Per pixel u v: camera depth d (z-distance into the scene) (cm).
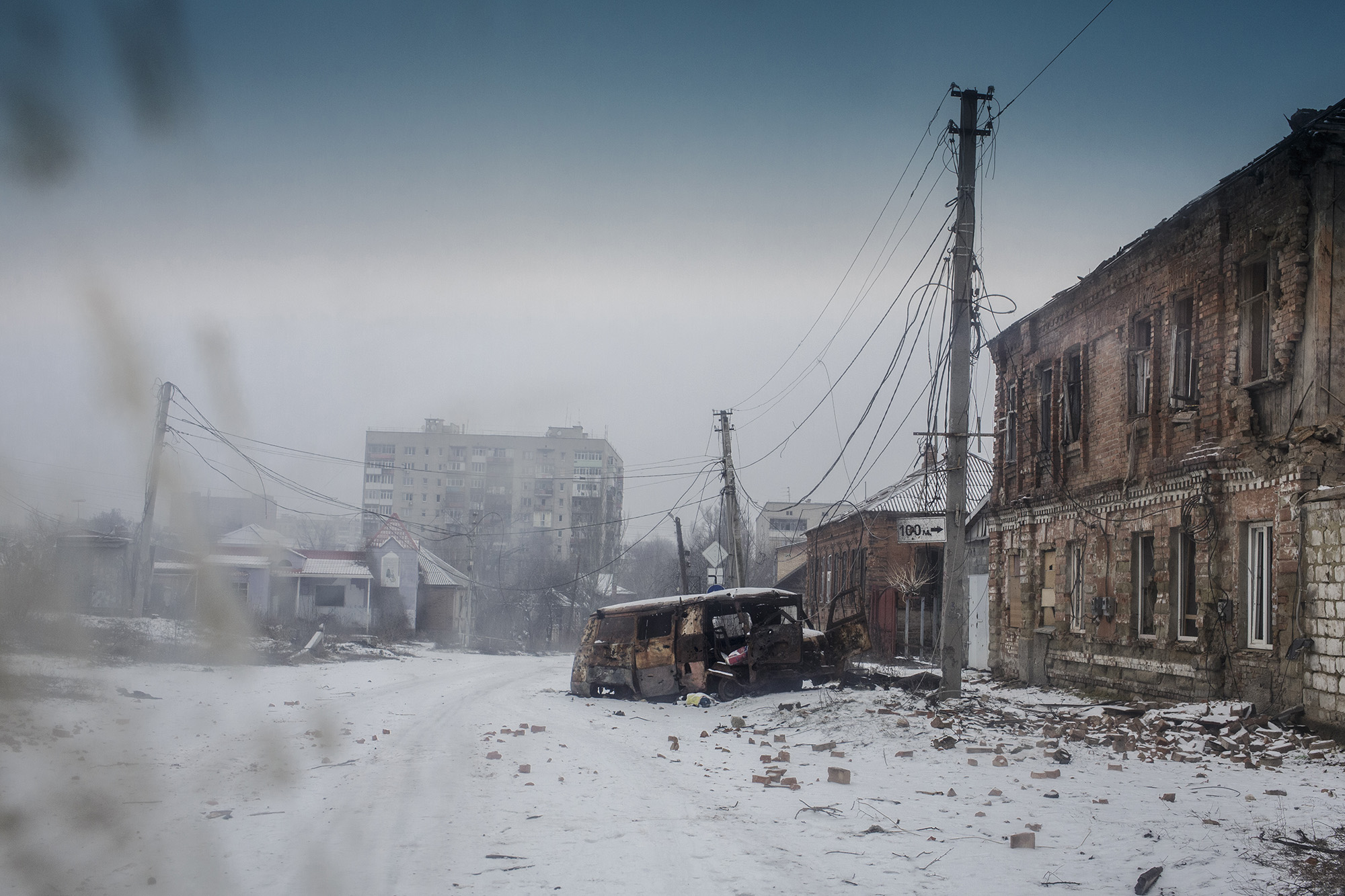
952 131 1858
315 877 628
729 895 613
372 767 1101
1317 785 1012
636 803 927
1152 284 1827
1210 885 647
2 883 577
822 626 4759
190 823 763
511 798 936
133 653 2008
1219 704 1483
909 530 3381
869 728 1512
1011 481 2569
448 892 606
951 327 1844
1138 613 1881
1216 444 1584
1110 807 912
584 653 2464
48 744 946
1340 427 1327
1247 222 1527
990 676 2627
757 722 1778
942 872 681
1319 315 1358
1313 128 1340
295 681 2277
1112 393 1989
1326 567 1312
